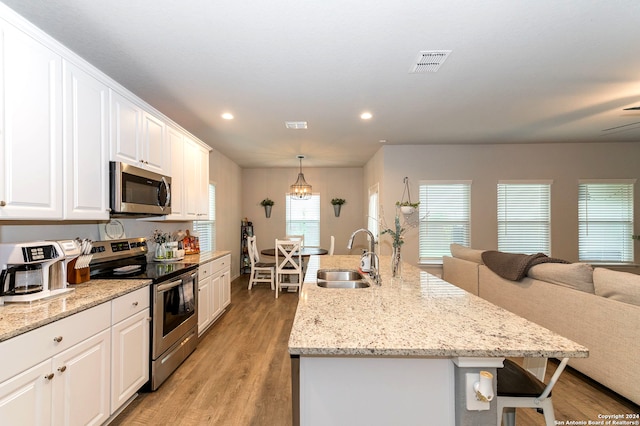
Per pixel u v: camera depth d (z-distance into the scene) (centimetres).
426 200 538
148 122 286
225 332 361
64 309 161
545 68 261
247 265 739
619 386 211
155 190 282
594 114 379
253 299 505
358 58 242
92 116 214
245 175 770
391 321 141
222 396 233
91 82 213
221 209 604
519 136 482
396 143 523
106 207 229
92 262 254
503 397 135
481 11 188
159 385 245
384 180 536
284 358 296
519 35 213
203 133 454
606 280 222
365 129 438
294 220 769
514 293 302
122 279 236
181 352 282
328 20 195
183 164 359
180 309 276
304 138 486
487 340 119
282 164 719
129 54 234
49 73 179
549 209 532
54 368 151
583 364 239
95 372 179
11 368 130
